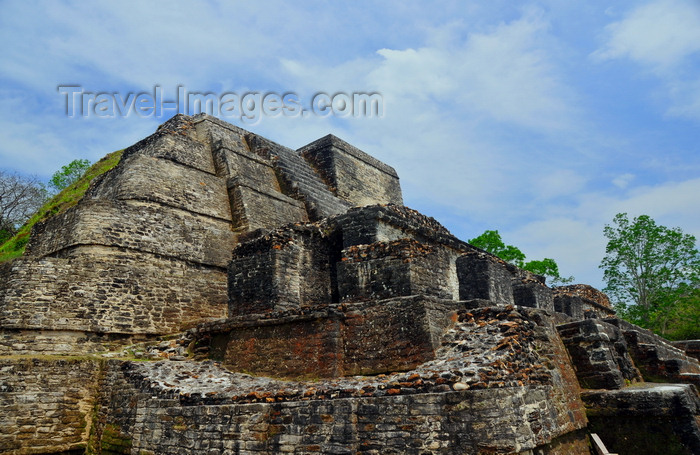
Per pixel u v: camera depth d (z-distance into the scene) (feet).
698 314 79.82
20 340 39.19
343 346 31.71
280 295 39.50
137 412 30.58
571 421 29.25
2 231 90.22
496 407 21.49
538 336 31.83
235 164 64.13
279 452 23.72
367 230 41.60
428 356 28.71
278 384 29.01
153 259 47.65
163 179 54.44
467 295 43.37
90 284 43.06
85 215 45.42
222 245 53.78
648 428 30.07
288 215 62.34
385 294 35.14
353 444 22.20
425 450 21.25
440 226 50.72
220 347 37.50
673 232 84.48
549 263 93.81
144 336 44.80
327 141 79.30
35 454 33.91
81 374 37.27
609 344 35.55
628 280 86.84
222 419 25.79
